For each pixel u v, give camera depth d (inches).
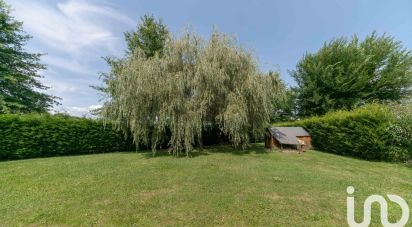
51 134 428.5
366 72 733.3
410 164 360.2
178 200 186.2
